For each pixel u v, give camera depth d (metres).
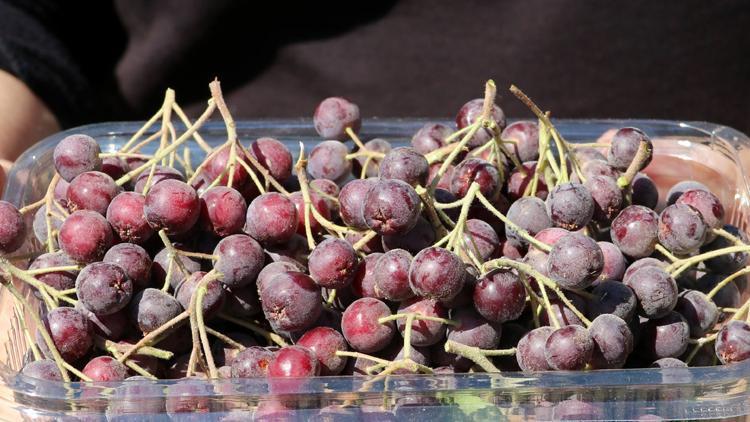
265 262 0.54
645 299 0.53
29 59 0.78
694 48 0.85
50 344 0.52
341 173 0.59
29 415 0.50
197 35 0.85
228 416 0.50
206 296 0.52
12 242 0.55
